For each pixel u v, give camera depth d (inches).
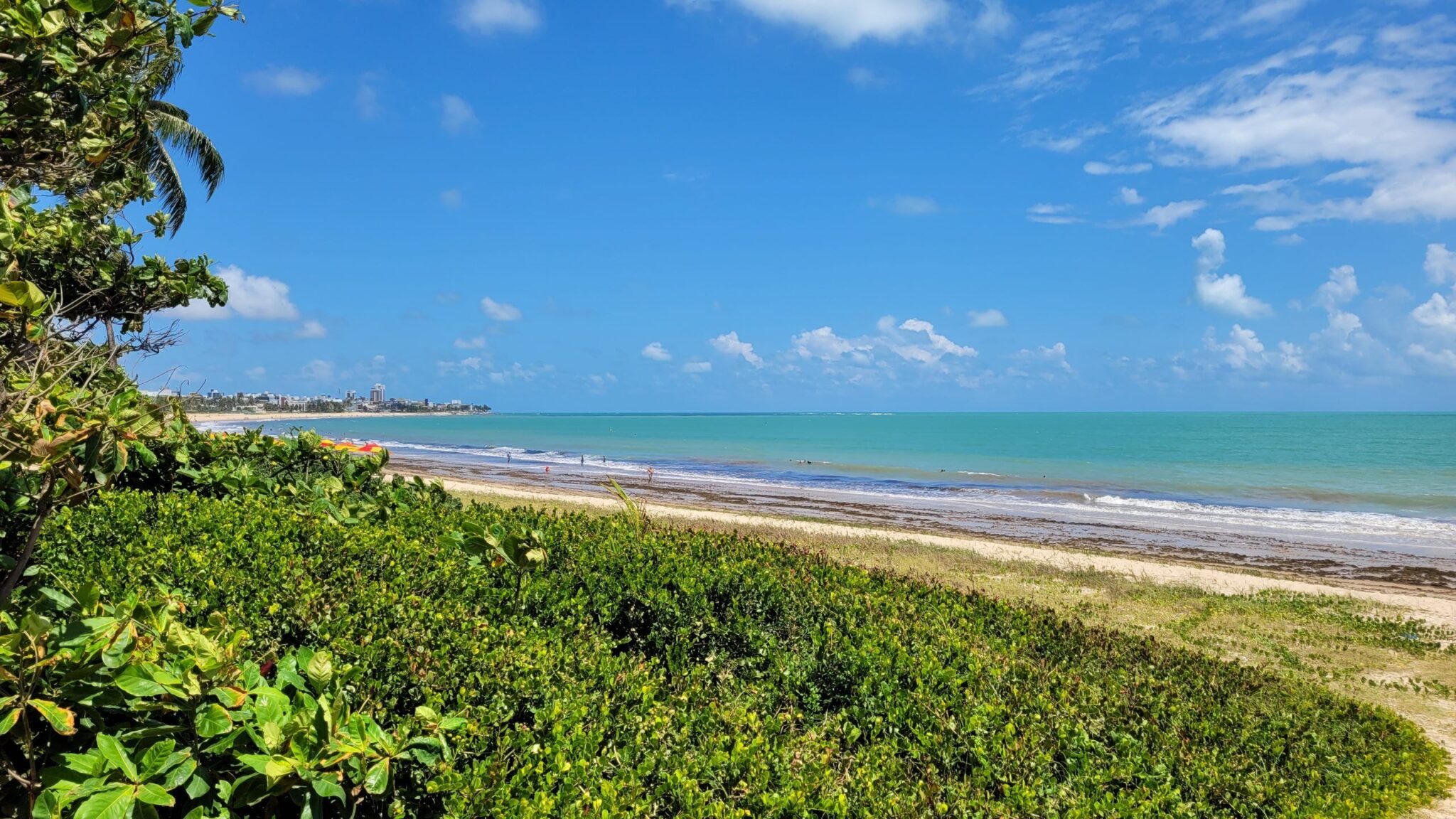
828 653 216.8
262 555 203.6
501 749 131.7
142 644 112.3
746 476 1900.8
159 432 124.3
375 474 394.6
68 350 197.0
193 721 109.0
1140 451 3314.5
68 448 109.5
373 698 136.5
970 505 1344.7
